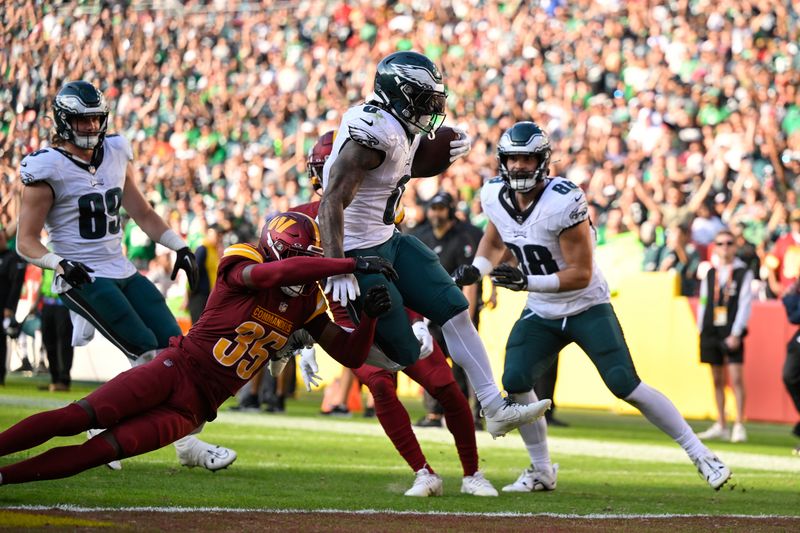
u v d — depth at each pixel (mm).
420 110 12367
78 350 33688
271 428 22922
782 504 13852
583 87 41188
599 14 44188
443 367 13469
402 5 50906
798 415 28062
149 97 51125
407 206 32781
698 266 31047
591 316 14492
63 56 44781
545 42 44625
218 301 10430
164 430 10133
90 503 10812
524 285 13875
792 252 30172
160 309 15039
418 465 13367
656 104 37875
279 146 46625
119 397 9984
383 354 12555
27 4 42812
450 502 12625
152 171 48062
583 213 14102
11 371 36781
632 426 28062
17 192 37469
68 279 13570
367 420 26672
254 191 44156
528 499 13359
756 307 28594
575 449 21547
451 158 13336
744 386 26625
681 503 13531
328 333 10852
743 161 33906
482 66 45125
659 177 34500
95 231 14859
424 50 47500
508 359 14719
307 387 12602
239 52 52094
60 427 9836
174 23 52750
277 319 10508
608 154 37156
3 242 30781
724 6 40906
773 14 39938
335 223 11516
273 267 10148
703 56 39000
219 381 10375
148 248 38125
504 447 21422
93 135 14617
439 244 24094
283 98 48656
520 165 13977
